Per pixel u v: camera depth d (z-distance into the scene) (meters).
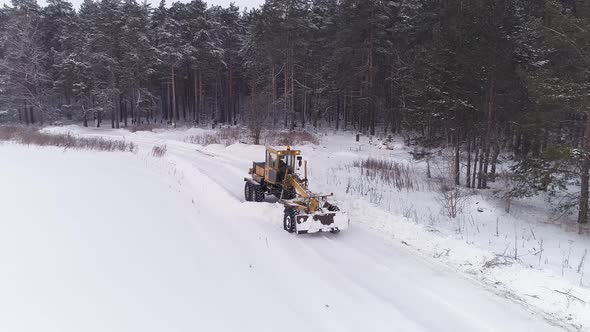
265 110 35.41
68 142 25.86
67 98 57.78
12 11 53.31
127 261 7.30
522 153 21.36
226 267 8.08
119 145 27.27
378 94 42.59
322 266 8.93
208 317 6.04
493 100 19.97
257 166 15.43
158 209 11.37
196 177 18.64
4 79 51.38
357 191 16.95
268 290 7.39
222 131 41.41
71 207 10.12
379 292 7.81
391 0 41.06
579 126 17.20
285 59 46.25
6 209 9.23
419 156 23.33
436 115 20.22
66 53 54.31
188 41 52.09
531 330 6.60
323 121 56.16
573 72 16.50
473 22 19.30
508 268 8.48
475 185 21.95
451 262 9.30
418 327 6.62
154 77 57.84
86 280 6.31
